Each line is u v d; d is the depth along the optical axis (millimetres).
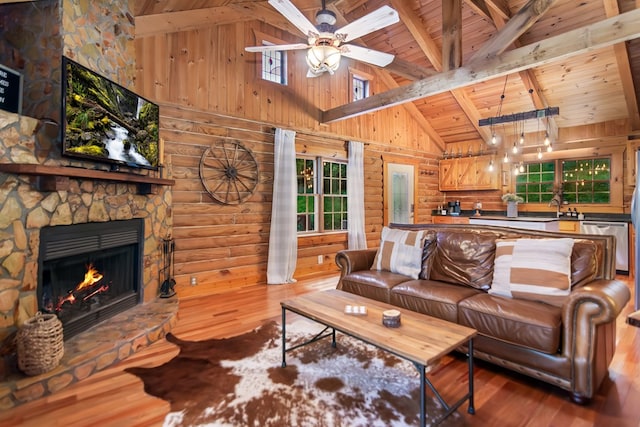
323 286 4598
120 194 2990
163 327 2867
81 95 2414
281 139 4762
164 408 1873
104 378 2186
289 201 4805
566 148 5930
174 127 3914
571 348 1946
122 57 3145
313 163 5461
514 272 2480
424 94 4094
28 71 2432
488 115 6297
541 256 2428
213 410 1854
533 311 2127
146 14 3455
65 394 2002
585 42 2879
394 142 6586
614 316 1822
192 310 3557
